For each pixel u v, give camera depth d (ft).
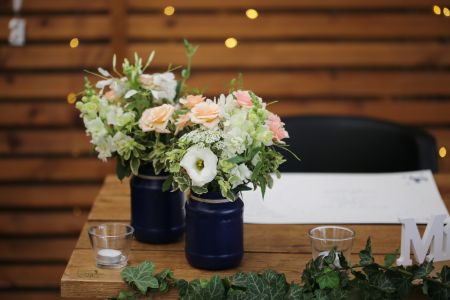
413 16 10.08
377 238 6.29
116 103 6.11
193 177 5.31
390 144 8.39
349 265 5.45
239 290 5.32
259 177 5.50
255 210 6.76
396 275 5.29
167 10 10.01
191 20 10.05
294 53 10.14
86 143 10.41
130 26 10.06
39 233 10.66
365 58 10.16
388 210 6.77
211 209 5.59
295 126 8.48
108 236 5.63
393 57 10.16
